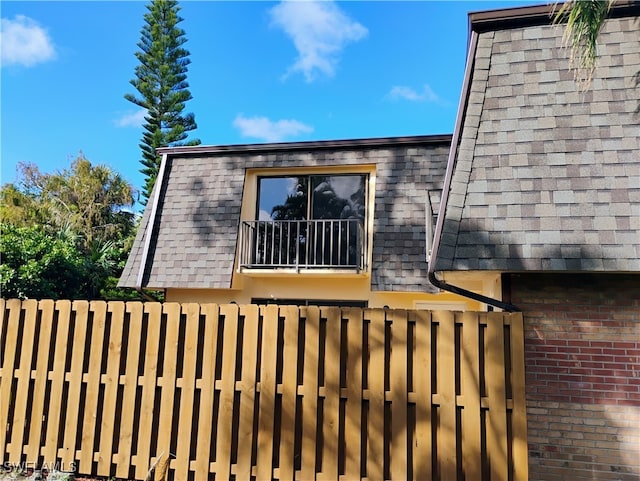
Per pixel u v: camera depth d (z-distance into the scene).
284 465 4.43
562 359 4.31
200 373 4.74
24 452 4.94
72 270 11.78
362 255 9.28
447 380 4.29
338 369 4.47
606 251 3.99
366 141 9.38
